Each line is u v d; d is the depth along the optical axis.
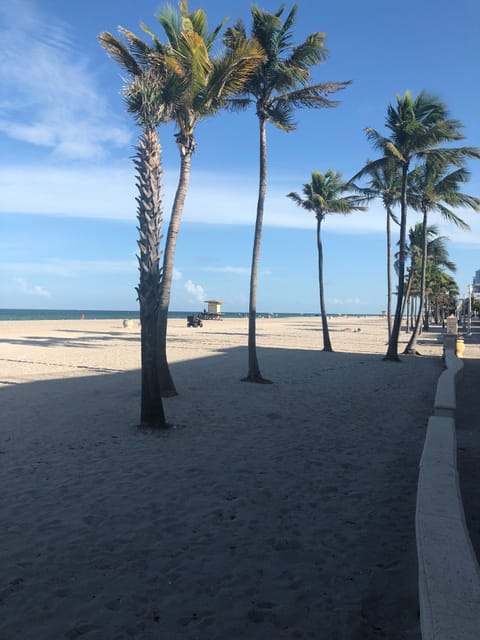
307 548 4.04
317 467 6.20
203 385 12.52
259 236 13.60
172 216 10.81
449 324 32.91
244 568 3.71
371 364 18.88
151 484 5.52
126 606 3.19
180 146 10.70
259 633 2.94
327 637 2.91
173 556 3.88
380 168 20.84
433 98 19.03
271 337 35.50
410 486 5.53
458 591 2.21
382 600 3.28
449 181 21.91
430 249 34.91
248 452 6.83
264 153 13.56
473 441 7.02
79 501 4.99
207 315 68.56
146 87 7.82
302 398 11.05
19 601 3.23
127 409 9.54
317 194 23.56
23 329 39.91
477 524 4.29
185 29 9.43
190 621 3.05
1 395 11.01
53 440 7.32
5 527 4.36
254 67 9.90
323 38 12.38
